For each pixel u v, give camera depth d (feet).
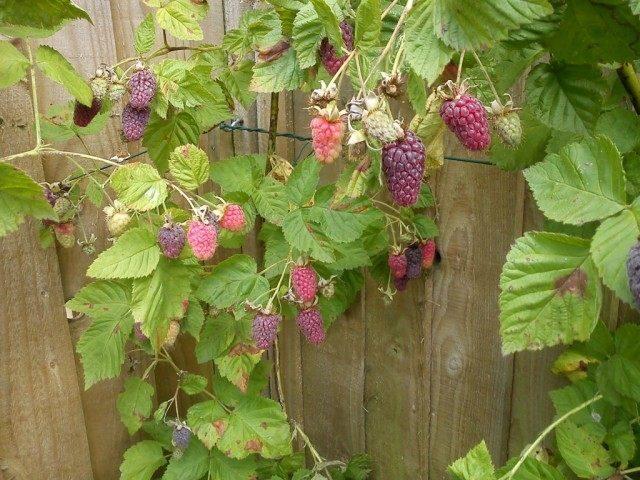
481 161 1.83
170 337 1.84
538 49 1.48
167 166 1.98
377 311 2.37
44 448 2.18
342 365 2.59
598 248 1.15
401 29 1.36
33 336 2.08
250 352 2.04
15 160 1.90
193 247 1.61
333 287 2.04
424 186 1.98
